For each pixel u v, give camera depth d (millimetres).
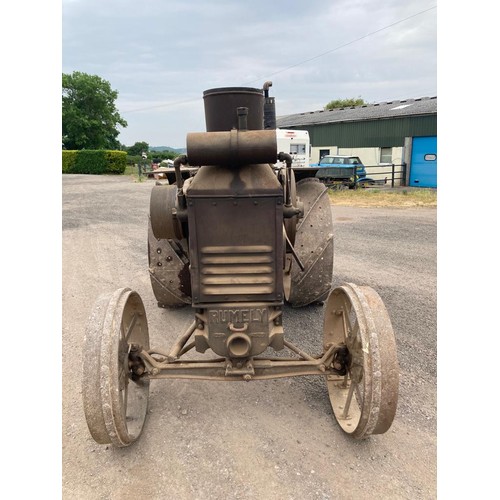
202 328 2773
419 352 3910
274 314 2732
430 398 3242
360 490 2424
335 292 3062
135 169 37781
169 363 2865
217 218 2543
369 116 23266
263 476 2525
